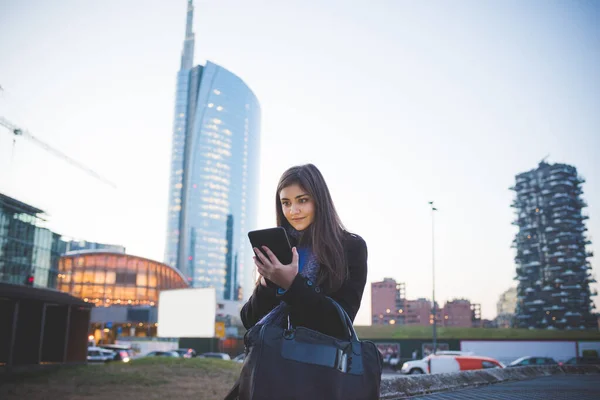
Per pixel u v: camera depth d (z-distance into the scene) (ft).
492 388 22.93
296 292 4.25
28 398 33.73
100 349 132.05
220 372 56.70
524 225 519.60
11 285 60.90
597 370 41.91
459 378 22.82
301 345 4.25
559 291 473.67
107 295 416.05
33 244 229.86
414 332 244.22
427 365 73.20
